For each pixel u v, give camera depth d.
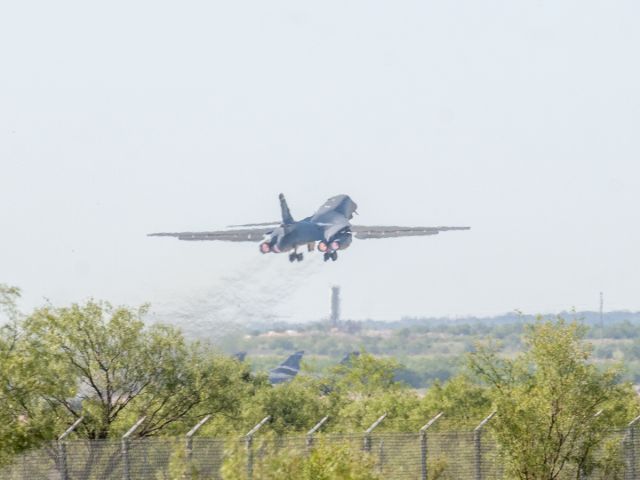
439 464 138.75
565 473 149.50
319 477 115.06
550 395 147.75
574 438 147.38
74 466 129.88
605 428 149.62
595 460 150.12
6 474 127.81
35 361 135.00
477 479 143.25
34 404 138.88
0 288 140.38
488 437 145.38
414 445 137.62
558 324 152.25
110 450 131.12
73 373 162.75
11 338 140.00
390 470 135.00
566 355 149.50
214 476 123.44
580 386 147.88
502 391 152.88
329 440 126.75
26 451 127.56
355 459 118.19
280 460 115.62
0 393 130.50
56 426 152.75
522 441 145.12
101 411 164.50
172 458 123.25
